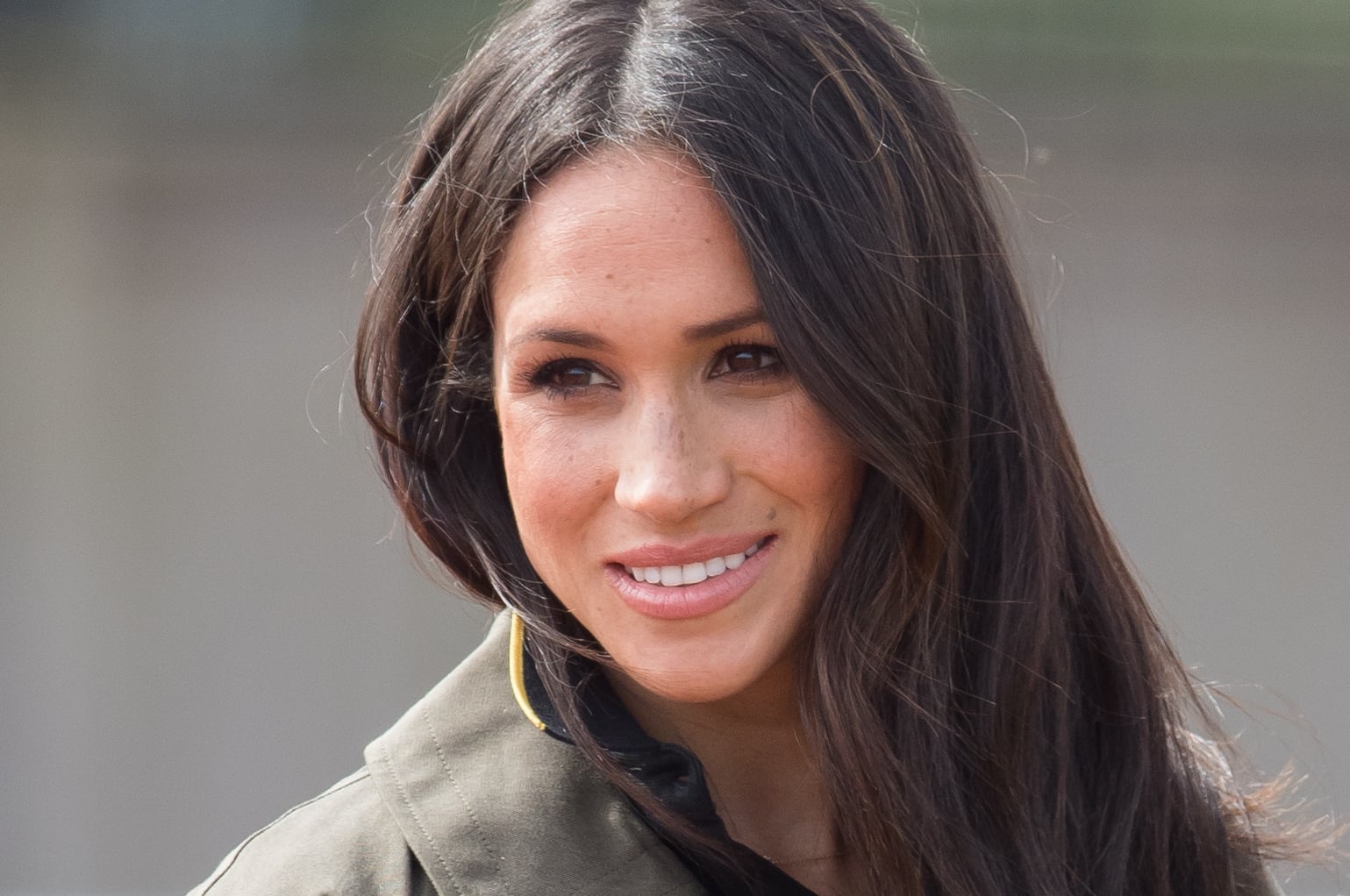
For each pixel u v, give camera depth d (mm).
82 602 17297
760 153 4777
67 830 16828
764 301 4730
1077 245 17438
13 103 17438
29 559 17328
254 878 5188
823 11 5285
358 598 17500
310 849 5199
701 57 4871
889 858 5285
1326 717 16891
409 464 5680
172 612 17375
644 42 4910
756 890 5152
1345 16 16672
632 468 4820
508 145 4930
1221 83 17047
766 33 5016
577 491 4934
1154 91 16969
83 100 17547
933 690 5363
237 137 17547
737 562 5023
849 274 4895
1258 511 17578
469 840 5070
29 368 17594
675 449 4785
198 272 17734
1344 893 11523
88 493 17516
